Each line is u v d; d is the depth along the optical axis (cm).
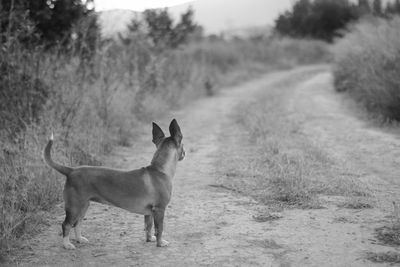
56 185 841
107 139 1237
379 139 1327
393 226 697
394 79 1555
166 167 657
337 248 637
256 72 3750
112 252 642
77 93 1272
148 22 2334
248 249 644
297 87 2841
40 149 904
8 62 1107
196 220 763
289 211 792
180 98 2181
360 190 873
